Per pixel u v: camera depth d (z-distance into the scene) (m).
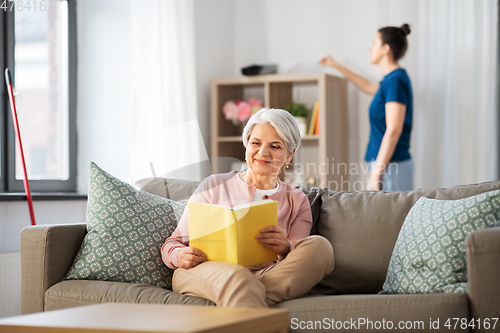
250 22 4.07
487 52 3.29
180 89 3.16
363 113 3.73
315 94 3.83
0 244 2.58
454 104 3.36
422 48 3.41
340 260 1.88
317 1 3.90
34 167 3.09
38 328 1.15
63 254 1.78
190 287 1.59
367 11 3.75
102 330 1.10
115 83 3.22
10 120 2.90
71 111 3.22
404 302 1.38
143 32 3.00
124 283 1.69
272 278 1.51
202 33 3.77
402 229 1.76
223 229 1.56
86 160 3.25
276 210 1.63
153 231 1.85
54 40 3.20
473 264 1.37
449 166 3.37
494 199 1.55
